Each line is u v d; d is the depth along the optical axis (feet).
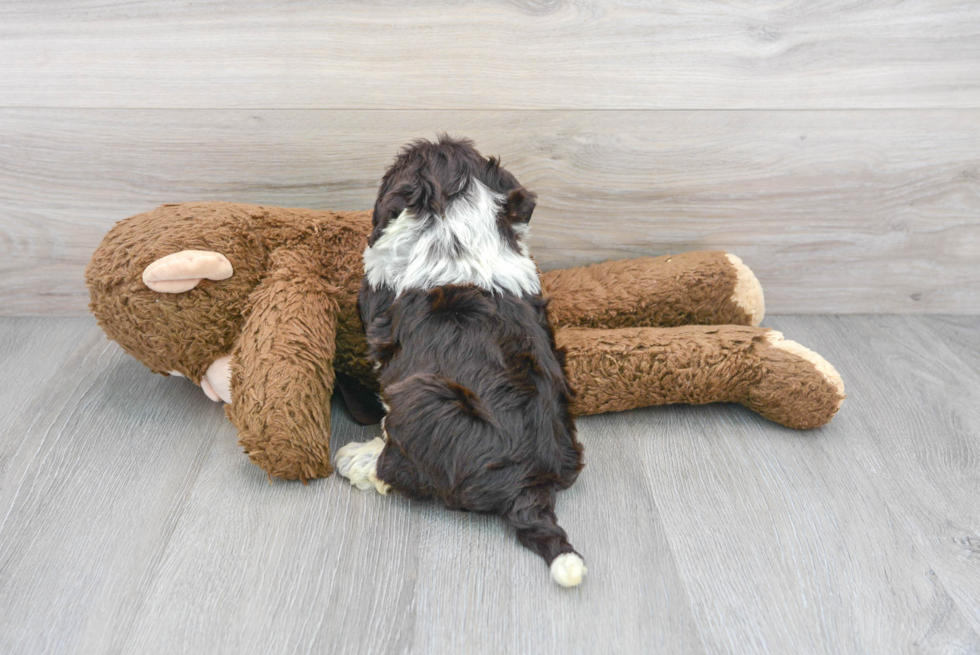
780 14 5.94
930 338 6.97
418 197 4.82
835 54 6.11
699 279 6.23
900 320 7.26
